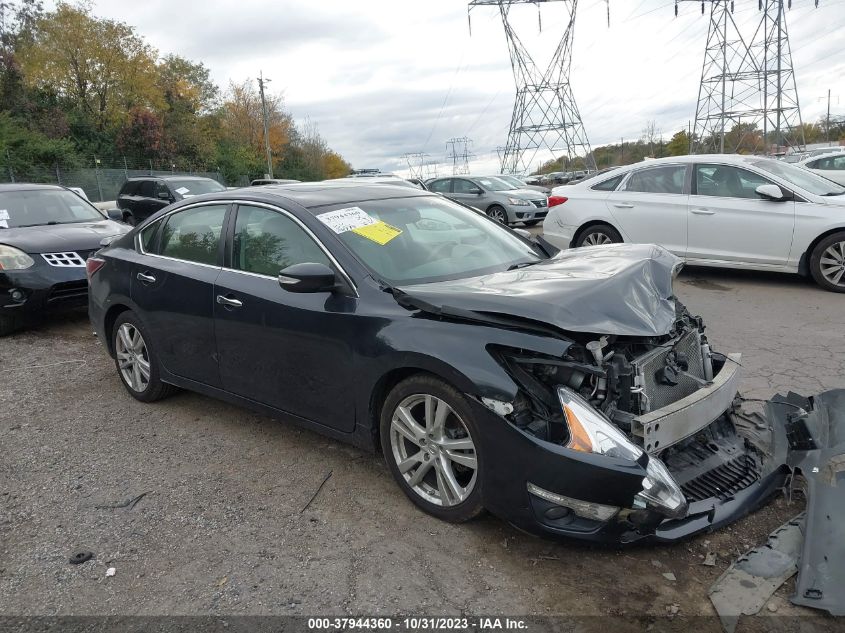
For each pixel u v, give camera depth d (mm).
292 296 3602
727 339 6043
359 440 3432
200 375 4285
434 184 18109
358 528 3145
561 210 9500
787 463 3074
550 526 2715
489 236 4234
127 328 4855
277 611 2590
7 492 3631
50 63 46375
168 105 52500
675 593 2602
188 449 4098
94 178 37500
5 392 5266
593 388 2801
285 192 4109
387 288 3303
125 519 3311
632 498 2543
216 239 4195
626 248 3793
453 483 3043
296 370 3615
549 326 2705
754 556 2709
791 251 7836
